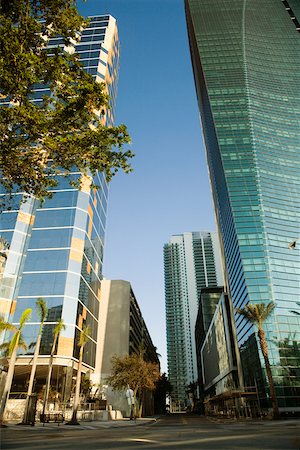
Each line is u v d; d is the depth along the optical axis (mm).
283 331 51719
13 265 53656
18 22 11703
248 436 13516
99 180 71688
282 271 58719
